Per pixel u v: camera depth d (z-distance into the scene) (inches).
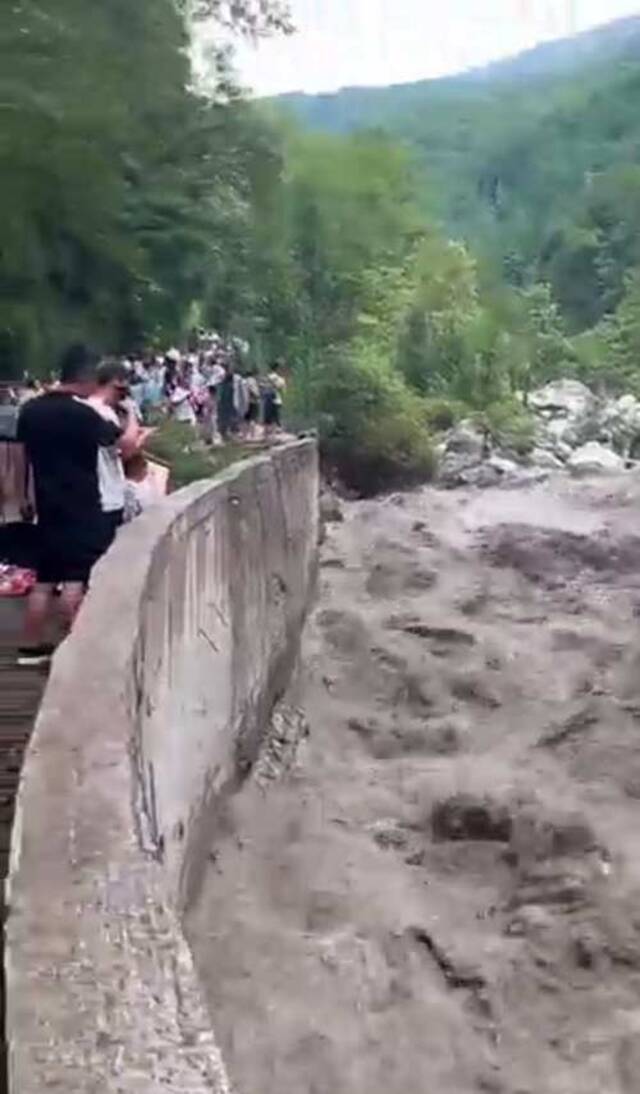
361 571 729.0
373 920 304.3
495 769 409.4
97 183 1033.5
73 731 156.4
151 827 199.2
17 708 269.3
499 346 2007.9
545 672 520.4
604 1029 275.4
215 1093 97.3
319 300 1674.5
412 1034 267.9
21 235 1015.6
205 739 303.4
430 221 2279.8
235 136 1392.7
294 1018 265.3
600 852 348.2
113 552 230.1
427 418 1649.9
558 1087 257.6
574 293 3592.5
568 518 1026.7
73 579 311.6
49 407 311.9
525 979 291.0
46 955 113.5
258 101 1565.0
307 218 1756.9
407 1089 253.6
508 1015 279.0
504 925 313.0
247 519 375.9
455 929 308.0
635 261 3442.4
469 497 1219.9
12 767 232.7
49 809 137.6
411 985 283.9
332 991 275.6
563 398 2212.1
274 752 404.2
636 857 345.4
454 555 804.6
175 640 258.2
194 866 290.5
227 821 333.4
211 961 276.8
